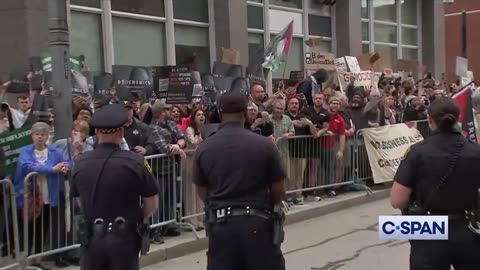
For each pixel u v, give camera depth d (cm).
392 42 2336
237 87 1004
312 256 693
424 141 378
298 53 1816
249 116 780
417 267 373
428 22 2511
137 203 409
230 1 1479
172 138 767
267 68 1195
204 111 910
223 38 1484
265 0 1669
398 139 1084
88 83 908
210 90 973
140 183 405
